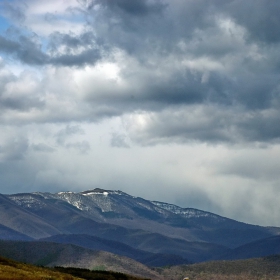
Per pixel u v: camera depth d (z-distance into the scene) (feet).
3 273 507.71
